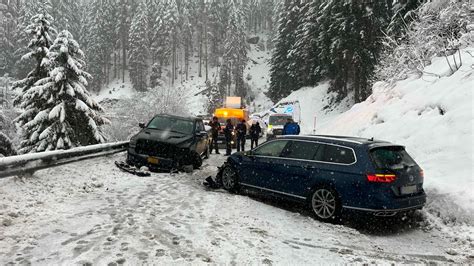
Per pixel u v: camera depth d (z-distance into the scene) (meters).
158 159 10.61
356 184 6.27
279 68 57.53
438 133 9.48
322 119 40.06
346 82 40.41
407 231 6.36
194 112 32.00
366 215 6.18
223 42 101.94
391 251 5.31
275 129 24.67
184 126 12.42
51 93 14.77
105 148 11.77
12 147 18.03
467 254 5.28
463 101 9.76
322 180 6.79
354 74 34.25
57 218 5.68
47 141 14.38
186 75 95.81
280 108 34.25
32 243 4.61
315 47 45.06
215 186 9.25
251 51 112.06
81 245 4.62
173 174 10.56
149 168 10.73
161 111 27.47
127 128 26.33
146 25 87.88
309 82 50.91
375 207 6.05
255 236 5.52
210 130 17.64
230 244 5.05
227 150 16.88
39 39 16.77
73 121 15.24
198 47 109.50
